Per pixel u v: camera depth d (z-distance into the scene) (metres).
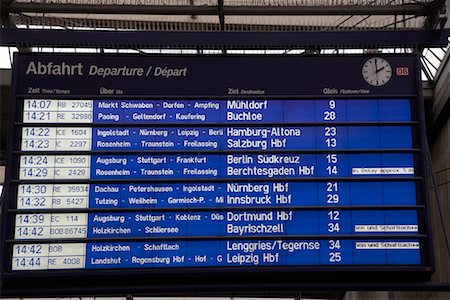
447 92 11.66
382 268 7.78
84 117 8.37
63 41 8.59
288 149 8.31
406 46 8.81
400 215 8.06
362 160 8.29
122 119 8.38
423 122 8.41
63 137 8.27
